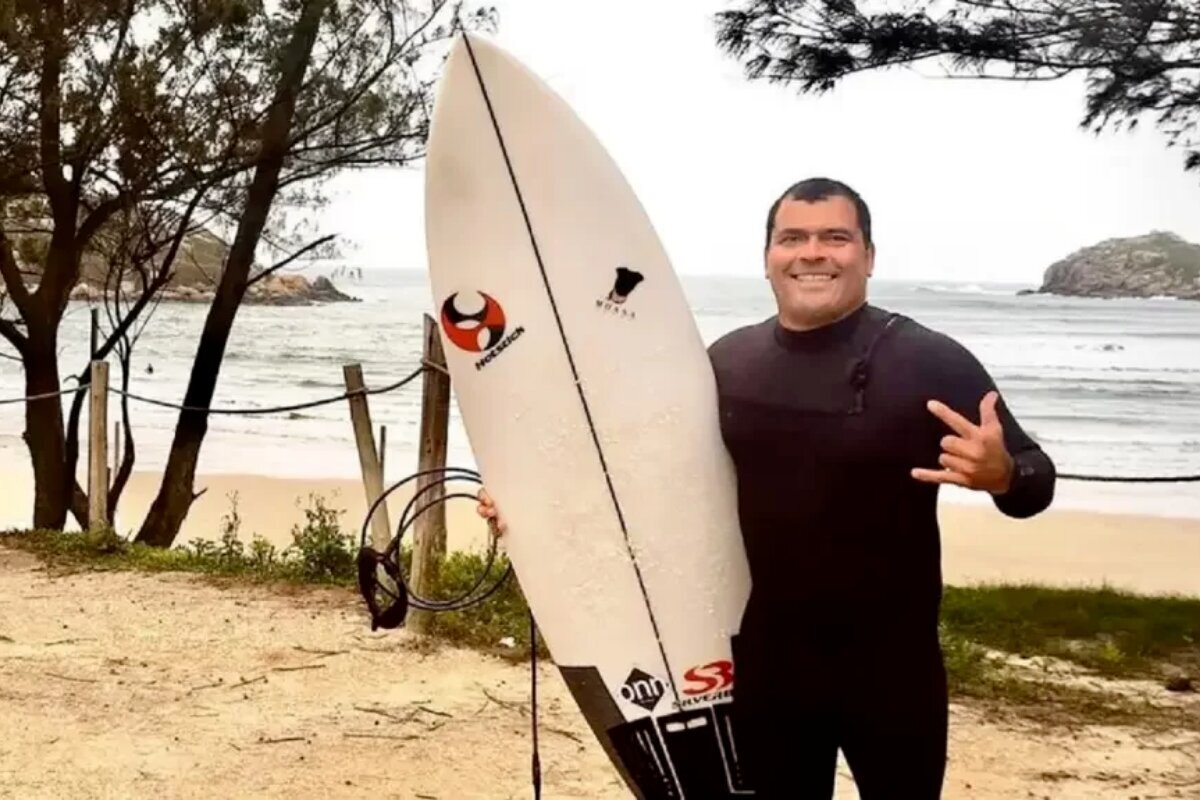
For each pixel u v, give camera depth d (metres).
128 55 8.54
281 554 8.00
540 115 3.13
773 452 2.37
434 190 3.18
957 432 2.13
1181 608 6.93
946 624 6.25
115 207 9.46
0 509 13.89
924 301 80.81
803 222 2.34
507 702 4.69
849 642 2.35
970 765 4.16
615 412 3.01
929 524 2.31
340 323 51.22
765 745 2.48
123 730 4.28
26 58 8.22
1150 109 6.78
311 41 8.94
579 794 3.81
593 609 3.01
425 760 4.07
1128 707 4.87
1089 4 6.51
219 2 8.40
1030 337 45.62
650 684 2.96
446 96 3.16
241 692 4.75
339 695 4.75
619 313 3.05
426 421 5.60
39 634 5.53
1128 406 26.38
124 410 10.06
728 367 2.50
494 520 3.11
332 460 18.69
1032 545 13.24
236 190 9.67
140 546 7.80
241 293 9.80
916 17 6.93
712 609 2.93
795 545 2.35
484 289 3.13
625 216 3.08
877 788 2.40
